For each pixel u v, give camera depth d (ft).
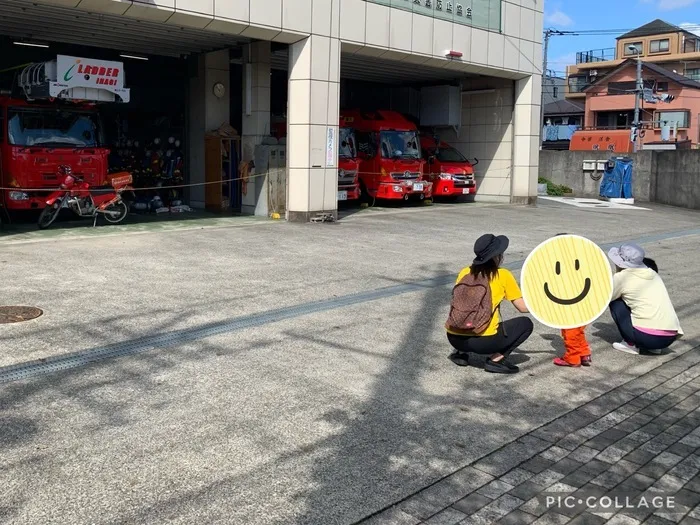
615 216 67.10
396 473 14.07
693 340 25.04
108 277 30.40
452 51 61.05
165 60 61.21
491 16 65.00
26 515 11.89
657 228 58.95
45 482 13.03
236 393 17.85
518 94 71.87
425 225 53.42
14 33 49.29
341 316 25.76
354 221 53.72
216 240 41.78
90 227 45.96
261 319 24.80
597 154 89.51
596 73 205.16
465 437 15.92
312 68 49.37
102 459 14.02
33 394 17.17
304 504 12.70
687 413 18.04
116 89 45.68
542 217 62.80
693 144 158.61
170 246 39.06
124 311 24.98
